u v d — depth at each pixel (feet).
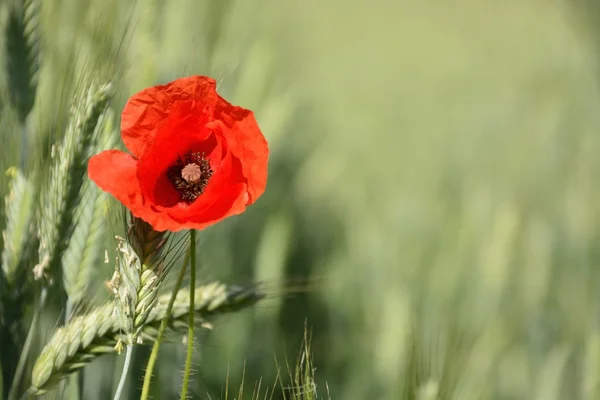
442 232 5.49
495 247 4.61
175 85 2.81
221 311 3.09
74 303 3.09
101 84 3.07
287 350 4.43
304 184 6.31
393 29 14.98
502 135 7.95
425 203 6.39
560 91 7.66
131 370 3.25
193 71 3.48
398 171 8.01
